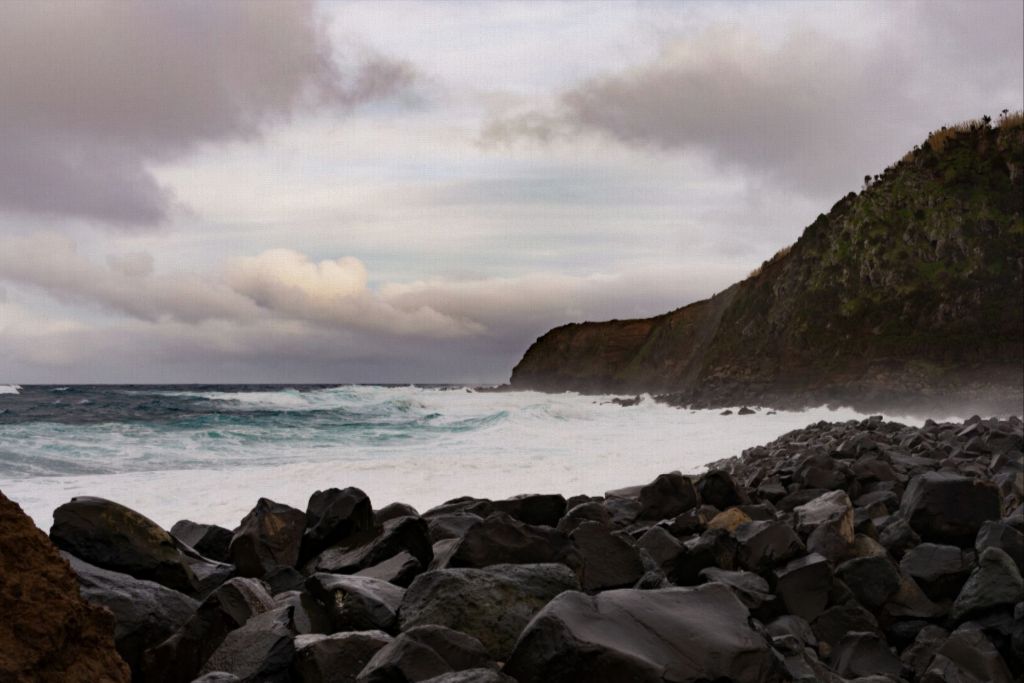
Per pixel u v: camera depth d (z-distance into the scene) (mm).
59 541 5141
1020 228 50812
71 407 42188
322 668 3871
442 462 17141
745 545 6031
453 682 3299
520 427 30141
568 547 5375
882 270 54062
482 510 8039
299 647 4023
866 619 5566
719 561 6043
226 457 19234
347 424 31359
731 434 27500
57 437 21812
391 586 5023
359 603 4582
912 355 48938
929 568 6074
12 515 2916
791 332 56625
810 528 6715
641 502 8633
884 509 8047
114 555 5215
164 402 48000
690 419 38656
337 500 6484
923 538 6883
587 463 17562
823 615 5605
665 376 82438
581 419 36875
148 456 18875
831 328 54500
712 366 64125
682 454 19953
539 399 75562
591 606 3811
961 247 52031
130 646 4441
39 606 2842
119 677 3008
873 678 4746
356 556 6086
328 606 4730
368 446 22500
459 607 4320
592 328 107812
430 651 3662
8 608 2783
